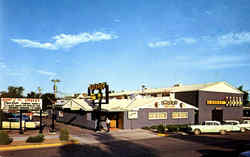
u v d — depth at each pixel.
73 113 33.22
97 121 25.33
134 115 27.56
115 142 18.78
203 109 35.78
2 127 25.92
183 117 31.64
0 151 14.85
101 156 13.70
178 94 39.00
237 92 40.41
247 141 19.88
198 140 20.25
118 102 33.41
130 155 14.02
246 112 51.88
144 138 21.06
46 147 16.41
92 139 20.12
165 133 24.06
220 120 37.88
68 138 18.61
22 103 22.39
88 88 28.23
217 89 37.81
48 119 44.28
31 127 25.88
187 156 13.81
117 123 28.80
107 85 25.09
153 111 29.17
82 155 13.91
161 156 13.80
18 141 17.78
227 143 18.72
